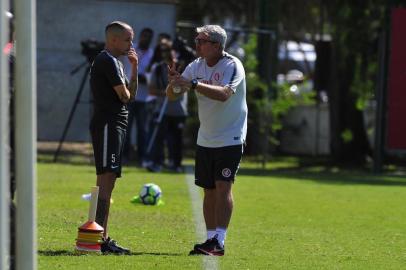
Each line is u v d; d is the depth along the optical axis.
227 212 28.12
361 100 79.38
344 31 76.06
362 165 79.25
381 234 34.66
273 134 84.69
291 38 105.94
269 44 73.50
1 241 17.45
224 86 27.58
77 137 69.81
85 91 70.19
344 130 79.62
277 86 77.38
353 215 40.34
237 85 27.83
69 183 48.94
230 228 34.53
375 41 75.62
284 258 28.03
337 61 78.62
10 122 20.06
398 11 68.75
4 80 17.73
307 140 90.94
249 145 80.12
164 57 56.88
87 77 69.94
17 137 18.88
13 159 19.91
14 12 18.83
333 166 77.94
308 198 46.84
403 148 69.38
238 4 105.25
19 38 18.80
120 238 30.91
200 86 27.17
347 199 47.12
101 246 27.77
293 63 113.50
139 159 61.62
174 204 41.16
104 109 27.88
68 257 26.52
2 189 17.45
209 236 29.20
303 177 61.69
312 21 103.50
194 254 27.97
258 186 52.38
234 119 28.17
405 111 69.19
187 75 28.42
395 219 39.41
